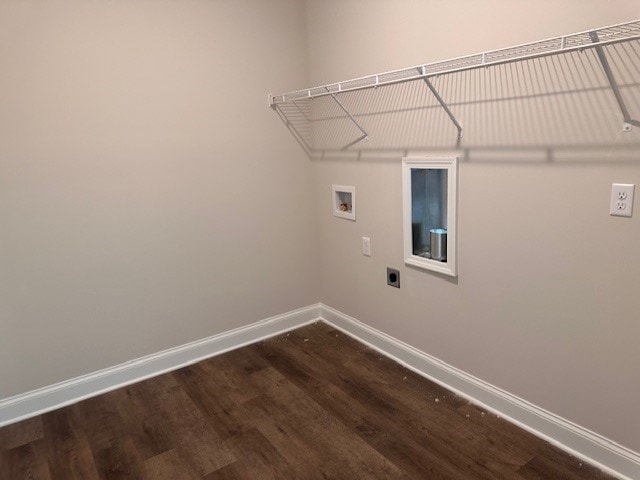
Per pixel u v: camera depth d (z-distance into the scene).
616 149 1.58
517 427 2.10
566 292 1.82
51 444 2.16
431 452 1.97
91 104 2.37
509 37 1.83
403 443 2.04
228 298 2.99
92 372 2.58
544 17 1.70
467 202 2.14
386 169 2.58
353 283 3.04
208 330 2.94
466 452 1.96
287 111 3.03
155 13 2.48
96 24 2.32
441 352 2.46
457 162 2.14
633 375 1.68
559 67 1.69
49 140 2.29
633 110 1.52
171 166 2.65
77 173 2.38
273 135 3.00
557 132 1.74
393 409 2.29
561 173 1.75
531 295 1.95
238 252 2.98
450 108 2.13
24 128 2.21
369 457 1.97
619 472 1.78
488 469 1.86
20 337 2.35
